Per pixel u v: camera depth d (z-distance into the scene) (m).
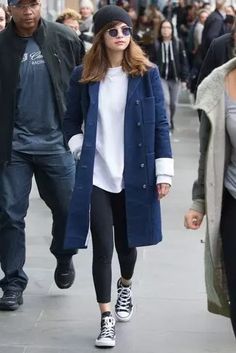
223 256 5.30
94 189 6.34
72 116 6.56
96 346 6.41
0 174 7.15
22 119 7.10
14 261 7.24
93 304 7.36
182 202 11.66
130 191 6.36
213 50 7.68
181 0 30.42
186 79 17.97
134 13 23.59
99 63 6.33
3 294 7.24
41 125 7.13
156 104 6.38
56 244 7.41
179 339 6.58
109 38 6.24
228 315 5.56
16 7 6.95
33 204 11.53
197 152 15.95
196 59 17.91
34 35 7.06
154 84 6.38
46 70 7.08
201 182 5.42
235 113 5.23
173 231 9.95
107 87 6.34
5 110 7.06
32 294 7.60
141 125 6.34
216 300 5.50
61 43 7.12
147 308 7.23
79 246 6.34
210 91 5.24
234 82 5.26
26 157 7.16
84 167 6.31
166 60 17.62
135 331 6.72
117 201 6.47
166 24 17.70
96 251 6.39
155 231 6.48
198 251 9.09
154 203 6.45
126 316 6.89
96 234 6.36
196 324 6.89
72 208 6.33
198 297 7.53
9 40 7.07
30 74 7.05
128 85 6.33
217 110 5.23
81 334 6.68
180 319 7.00
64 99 7.14
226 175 5.33
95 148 6.33
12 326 6.82
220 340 6.57
